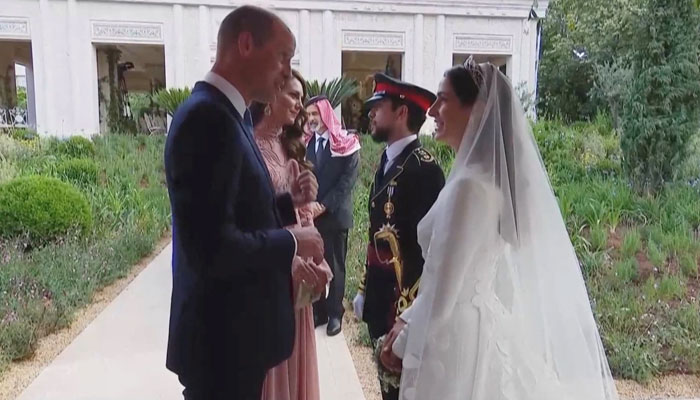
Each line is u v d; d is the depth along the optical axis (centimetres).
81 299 453
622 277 457
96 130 1484
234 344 157
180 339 159
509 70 1588
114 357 348
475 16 1552
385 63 1875
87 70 1459
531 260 169
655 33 729
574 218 606
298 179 215
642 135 738
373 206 231
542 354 169
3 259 516
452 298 159
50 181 611
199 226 140
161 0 1458
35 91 1440
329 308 390
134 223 704
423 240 176
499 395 160
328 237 378
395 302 221
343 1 1507
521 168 169
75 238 587
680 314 381
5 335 348
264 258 150
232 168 145
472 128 167
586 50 1852
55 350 363
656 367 321
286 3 1488
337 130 380
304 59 1520
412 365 167
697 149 761
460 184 161
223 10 1495
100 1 1441
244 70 156
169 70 1491
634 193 716
